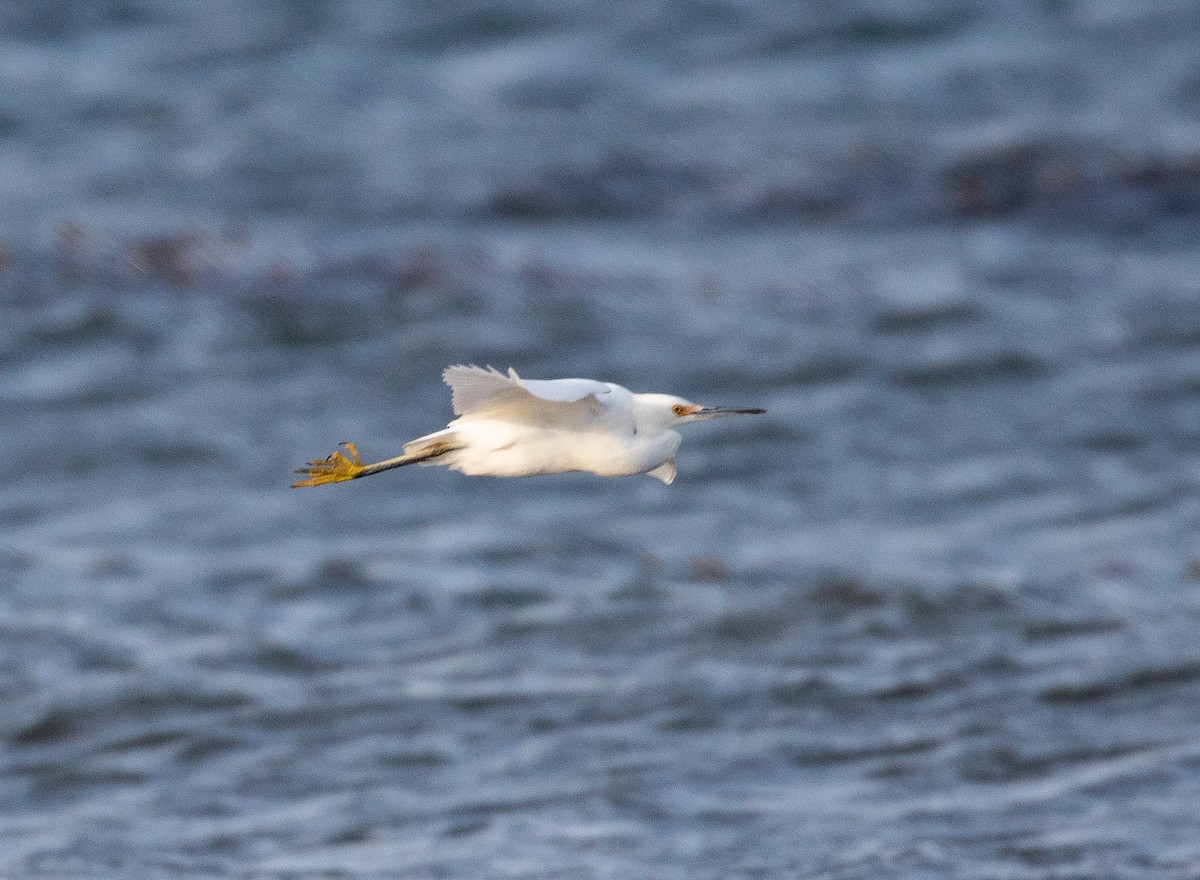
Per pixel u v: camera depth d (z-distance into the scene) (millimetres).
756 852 16938
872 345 29781
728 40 44406
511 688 20078
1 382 28859
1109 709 19266
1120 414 27156
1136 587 22000
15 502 25188
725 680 20078
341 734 19250
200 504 25125
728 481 25578
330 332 30641
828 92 41312
